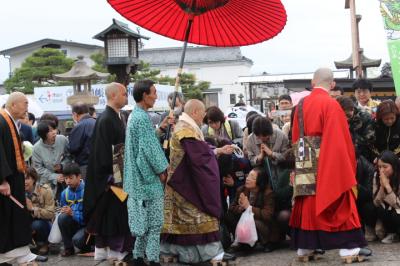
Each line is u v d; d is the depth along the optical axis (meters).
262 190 5.48
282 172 5.45
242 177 5.88
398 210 5.31
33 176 5.89
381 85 9.05
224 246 5.44
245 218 5.28
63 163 6.59
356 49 10.57
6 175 4.71
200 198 4.82
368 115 5.71
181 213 4.88
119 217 4.96
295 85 9.50
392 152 5.39
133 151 4.68
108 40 9.13
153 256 4.69
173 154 4.87
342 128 4.50
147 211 4.68
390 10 6.18
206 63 46.41
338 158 4.44
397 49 6.14
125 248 4.97
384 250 5.11
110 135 4.94
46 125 6.48
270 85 17.16
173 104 4.82
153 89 4.77
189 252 4.89
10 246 4.86
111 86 5.03
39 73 24.64
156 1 4.36
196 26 4.56
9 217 4.86
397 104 5.82
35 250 5.96
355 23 10.57
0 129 4.80
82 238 5.70
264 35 4.44
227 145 5.56
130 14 4.32
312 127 4.62
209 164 4.79
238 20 4.42
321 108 4.58
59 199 6.53
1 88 35.62
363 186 5.50
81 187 5.91
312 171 4.61
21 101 4.96
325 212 4.57
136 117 4.68
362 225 5.68
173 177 4.82
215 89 45.72
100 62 27.67
